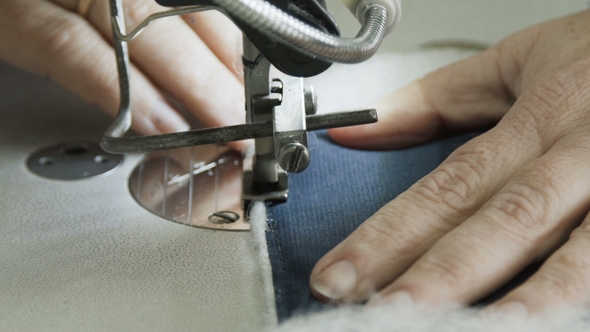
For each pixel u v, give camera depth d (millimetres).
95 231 524
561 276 387
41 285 447
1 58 735
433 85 676
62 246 502
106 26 730
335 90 787
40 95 764
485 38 923
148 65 696
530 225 418
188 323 401
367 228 434
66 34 711
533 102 525
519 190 438
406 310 374
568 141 478
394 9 449
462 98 667
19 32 712
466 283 387
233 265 472
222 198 578
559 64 588
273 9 318
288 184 577
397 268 415
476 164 480
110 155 649
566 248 408
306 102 485
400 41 914
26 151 651
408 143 666
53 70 716
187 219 545
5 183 596
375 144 659
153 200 576
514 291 385
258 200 549
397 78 814
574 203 435
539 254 423
